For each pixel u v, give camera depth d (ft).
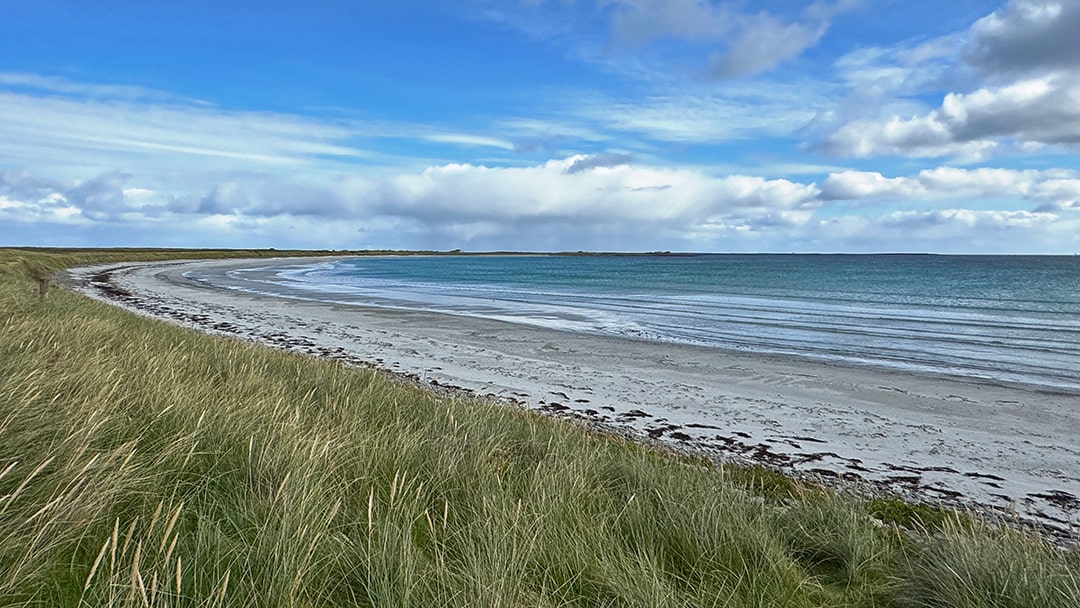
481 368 44.14
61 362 19.08
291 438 14.06
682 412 33.09
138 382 18.28
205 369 25.22
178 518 10.05
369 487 12.63
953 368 46.11
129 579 7.79
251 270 237.86
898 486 22.58
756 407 34.35
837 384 40.37
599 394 36.88
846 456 26.09
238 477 12.16
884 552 12.82
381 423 20.45
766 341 59.00
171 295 104.17
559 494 12.94
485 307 91.76
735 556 11.58
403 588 8.73
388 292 124.67
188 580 8.31
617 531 12.17
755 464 24.71
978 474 24.14
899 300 106.83
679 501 13.94
